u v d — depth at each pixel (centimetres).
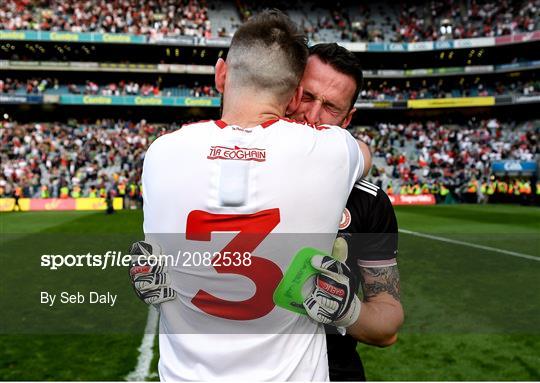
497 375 387
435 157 3266
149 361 425
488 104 3616
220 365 123
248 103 132
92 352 448
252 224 119
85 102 3556
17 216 2047
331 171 126
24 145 3186
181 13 4084
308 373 128
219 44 3747
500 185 2788
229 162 121
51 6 3847
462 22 4091
